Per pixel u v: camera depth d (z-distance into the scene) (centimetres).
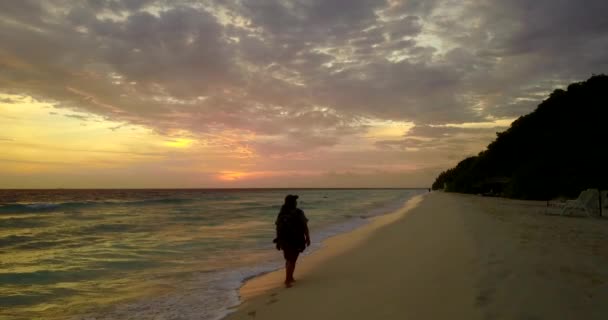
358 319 435
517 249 655
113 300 654
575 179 2819
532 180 3266
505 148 4747
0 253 1148
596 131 3159
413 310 430
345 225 1889
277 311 522
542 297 400
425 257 734
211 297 654
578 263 541
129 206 3881
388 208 3416
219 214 2791
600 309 362
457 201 2983
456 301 431
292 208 716
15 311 602
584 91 3819
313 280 699
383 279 619
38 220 2281
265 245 1269
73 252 1151
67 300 660
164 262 988
